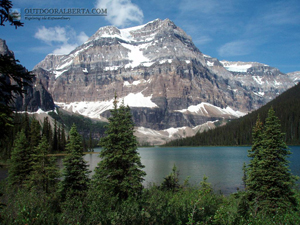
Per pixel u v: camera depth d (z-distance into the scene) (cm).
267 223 1418
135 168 2283
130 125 2439
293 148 14125
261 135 2334
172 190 3025
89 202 1499
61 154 12912
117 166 2334
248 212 1559
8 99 813
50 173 2975
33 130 7494
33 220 1050
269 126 2217
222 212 1221
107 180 2261
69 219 1155
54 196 1944
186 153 17075
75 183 2391
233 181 5369
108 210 1373
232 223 1216
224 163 9338
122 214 1230
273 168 2133
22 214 1079
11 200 1391
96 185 2319
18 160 3697
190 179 5709
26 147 3850
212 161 10244
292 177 2125
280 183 2080
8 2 768
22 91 827
